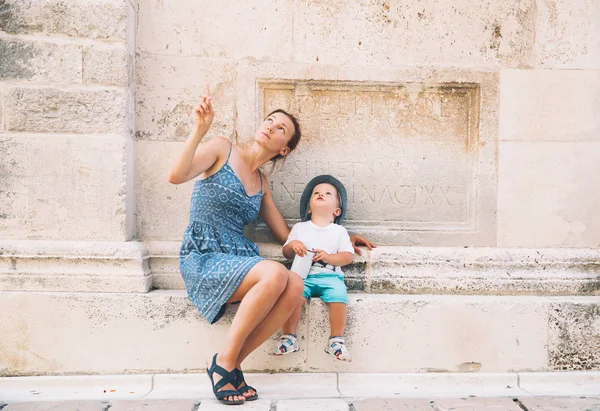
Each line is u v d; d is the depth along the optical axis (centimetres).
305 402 287
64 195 324
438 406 284
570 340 324
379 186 364
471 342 322
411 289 339
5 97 320
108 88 325
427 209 365
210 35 353
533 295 339
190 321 314
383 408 280
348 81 358
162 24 351
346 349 305
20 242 319
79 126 324
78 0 324
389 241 361
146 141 351
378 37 359
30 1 321
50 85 323
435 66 359
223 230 315
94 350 311
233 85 354
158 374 311
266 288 278
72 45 323
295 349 306
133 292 318
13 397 295
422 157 365
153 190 351
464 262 343
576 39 361
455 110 365
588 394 307
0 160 321
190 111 352
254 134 356
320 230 332
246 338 293
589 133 362
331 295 311
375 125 364
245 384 292
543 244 362
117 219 326
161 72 351
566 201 362
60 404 283
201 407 276
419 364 320
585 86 361
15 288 314
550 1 361
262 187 337
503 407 283
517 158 362
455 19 360
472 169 364
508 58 361
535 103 361
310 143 362
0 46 320
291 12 356
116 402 285
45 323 310
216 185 310
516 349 323
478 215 362
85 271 318
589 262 346
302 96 361
